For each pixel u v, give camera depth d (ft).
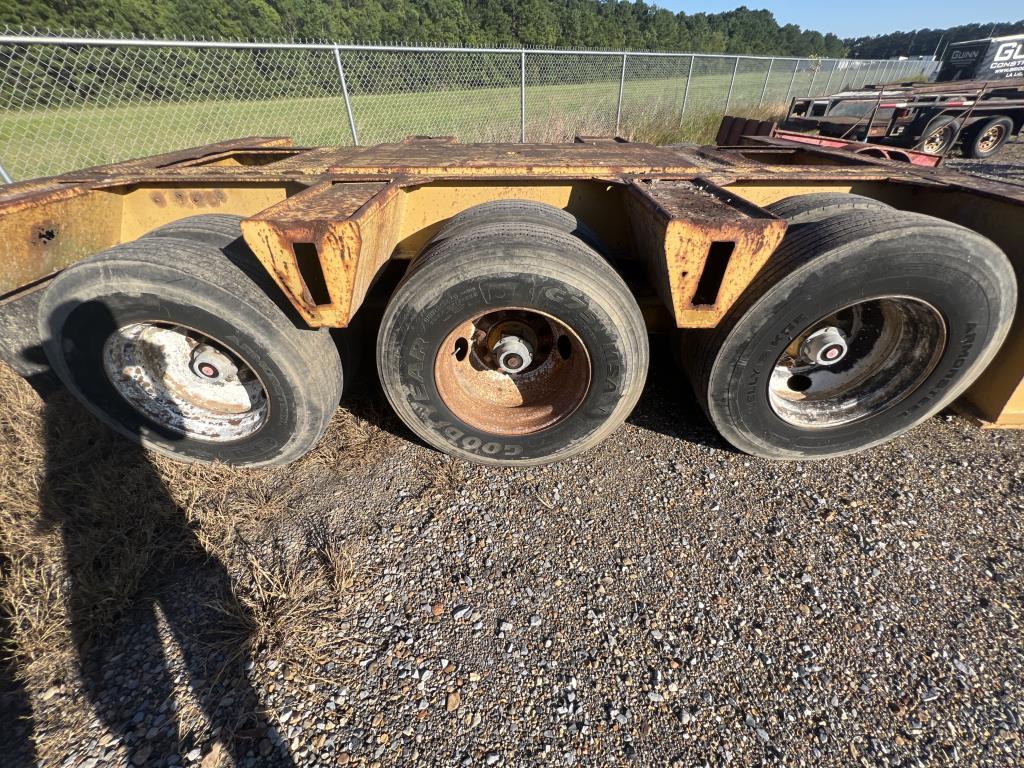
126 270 6.55
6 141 18.24
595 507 7.61
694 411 9.69
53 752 4.91
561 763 4.83
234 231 7.74
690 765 4.83
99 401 7.73
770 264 7.06
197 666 5.61
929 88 36.68
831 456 8.50
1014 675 5.50
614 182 8.01
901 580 6.52
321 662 5.64
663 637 5.90
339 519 7.41
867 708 5.24
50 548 6.73
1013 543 6.98
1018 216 7.55
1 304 7.70
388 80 25.79
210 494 7.75
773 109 45.01
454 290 6.68
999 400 8.80
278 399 7.38
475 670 5.57
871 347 8.34
